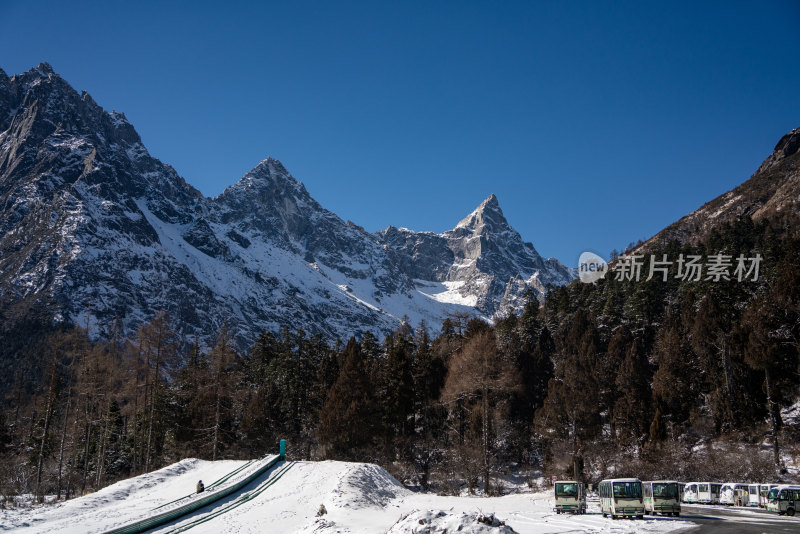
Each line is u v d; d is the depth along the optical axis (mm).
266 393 86188
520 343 93625
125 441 87562
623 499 36281
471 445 68000
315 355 95250
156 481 56781
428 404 81000
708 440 65000
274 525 38312
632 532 28938
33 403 101312
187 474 60438
